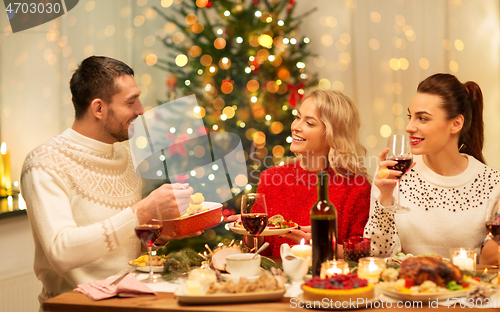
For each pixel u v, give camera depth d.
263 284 1.08
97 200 1.62
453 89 1.69
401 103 3.82
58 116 3.59
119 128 1.70
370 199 1.92
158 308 1.02
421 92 1.72
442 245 1.78
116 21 4.06
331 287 0.99
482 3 3.59
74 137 1.66
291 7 3.58
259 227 1.31
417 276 1.05
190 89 3.25
